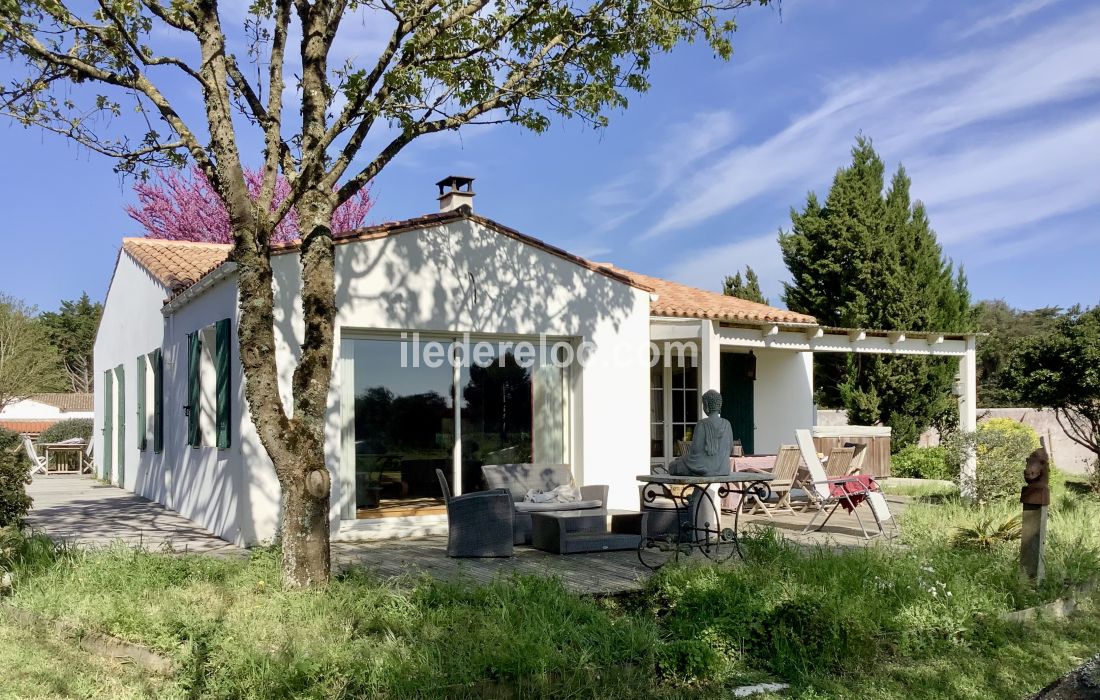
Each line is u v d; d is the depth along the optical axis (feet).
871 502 32.94
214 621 17.84
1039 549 23.70
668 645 17.67
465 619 18.16
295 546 20.72
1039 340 50.26
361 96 22.50
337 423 32.48
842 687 16.96
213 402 37.35
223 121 21.54
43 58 21.94
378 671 15.34
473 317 35.32
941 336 47.83
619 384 38.93
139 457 52.29
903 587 21.68
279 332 31.04
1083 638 20.45
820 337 44.80
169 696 15.87
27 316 116.16
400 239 33.78
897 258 69.15
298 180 21.72
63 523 38.24
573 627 18.06
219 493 33.99
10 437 34.37
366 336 33.73
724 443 28.84
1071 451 66.95
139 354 51.67
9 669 17.56
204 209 94.38
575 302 37.96
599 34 26.86
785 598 19.84
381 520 33.76
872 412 66.39
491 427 36.50
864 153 71.10
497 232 36.09
